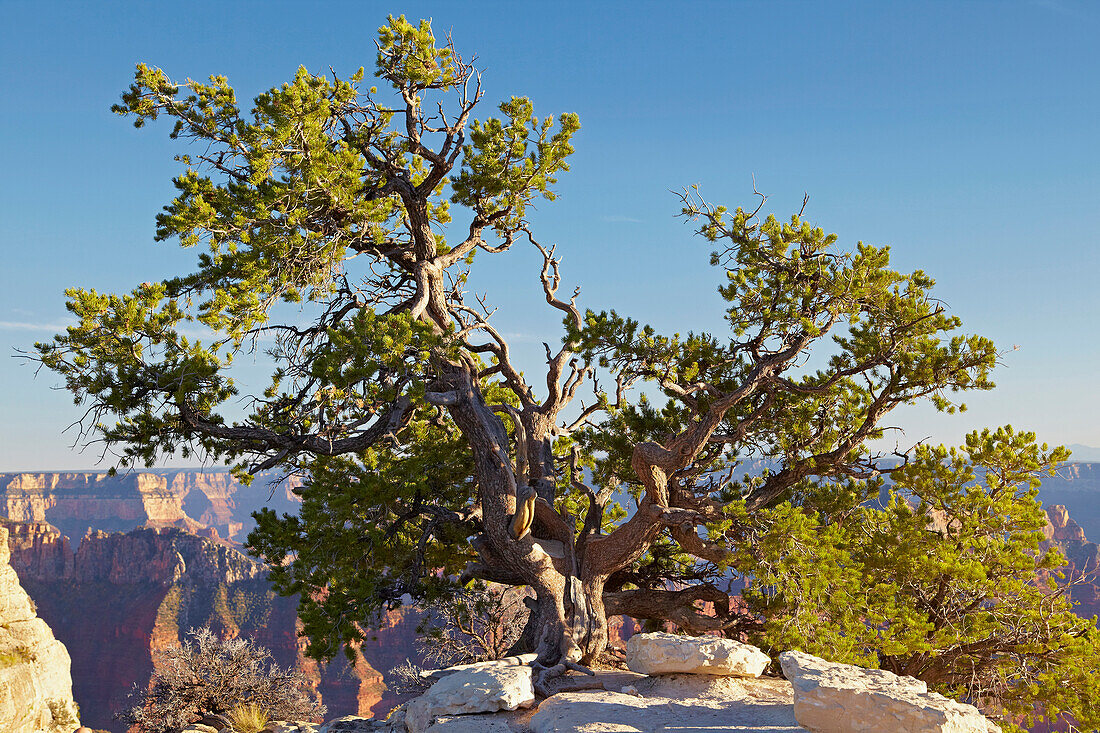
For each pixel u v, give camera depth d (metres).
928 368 18.86
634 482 25.16
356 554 20.03
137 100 16.95
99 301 16.25
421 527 23.34
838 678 10.88
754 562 16.59
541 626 17.62
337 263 18.00
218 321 16.41
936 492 19.78
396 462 21.89
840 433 22.14
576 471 21.39
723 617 20.55
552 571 18.11
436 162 20.31
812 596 15.66
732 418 21.95
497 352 22.27
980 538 18.70
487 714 13.52
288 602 116.12
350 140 19.61
